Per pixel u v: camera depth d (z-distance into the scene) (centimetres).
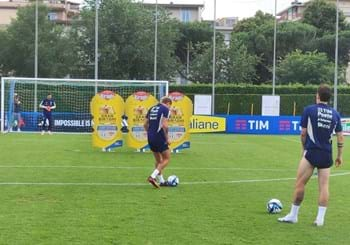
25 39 6109
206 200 1065
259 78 7256
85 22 5266
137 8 5294
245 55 6394
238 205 1017
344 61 7238
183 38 7544
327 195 853
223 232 793
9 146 2228
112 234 767
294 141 2839
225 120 3528
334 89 4188
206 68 6316
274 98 4038
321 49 7169
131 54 5172
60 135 2986
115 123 2105
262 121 3534
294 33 7138
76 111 3503
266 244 732
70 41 5534
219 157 1959
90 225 821
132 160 1778
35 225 816
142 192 1146
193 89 4556
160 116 1216
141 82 3209
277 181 1362
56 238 740
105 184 1250
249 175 1472
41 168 1530
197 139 2931
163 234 774
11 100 3219
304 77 6325
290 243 742
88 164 1647
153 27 5281
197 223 851
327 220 898
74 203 1003
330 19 7762
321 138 838
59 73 5934
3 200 1023
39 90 3534
